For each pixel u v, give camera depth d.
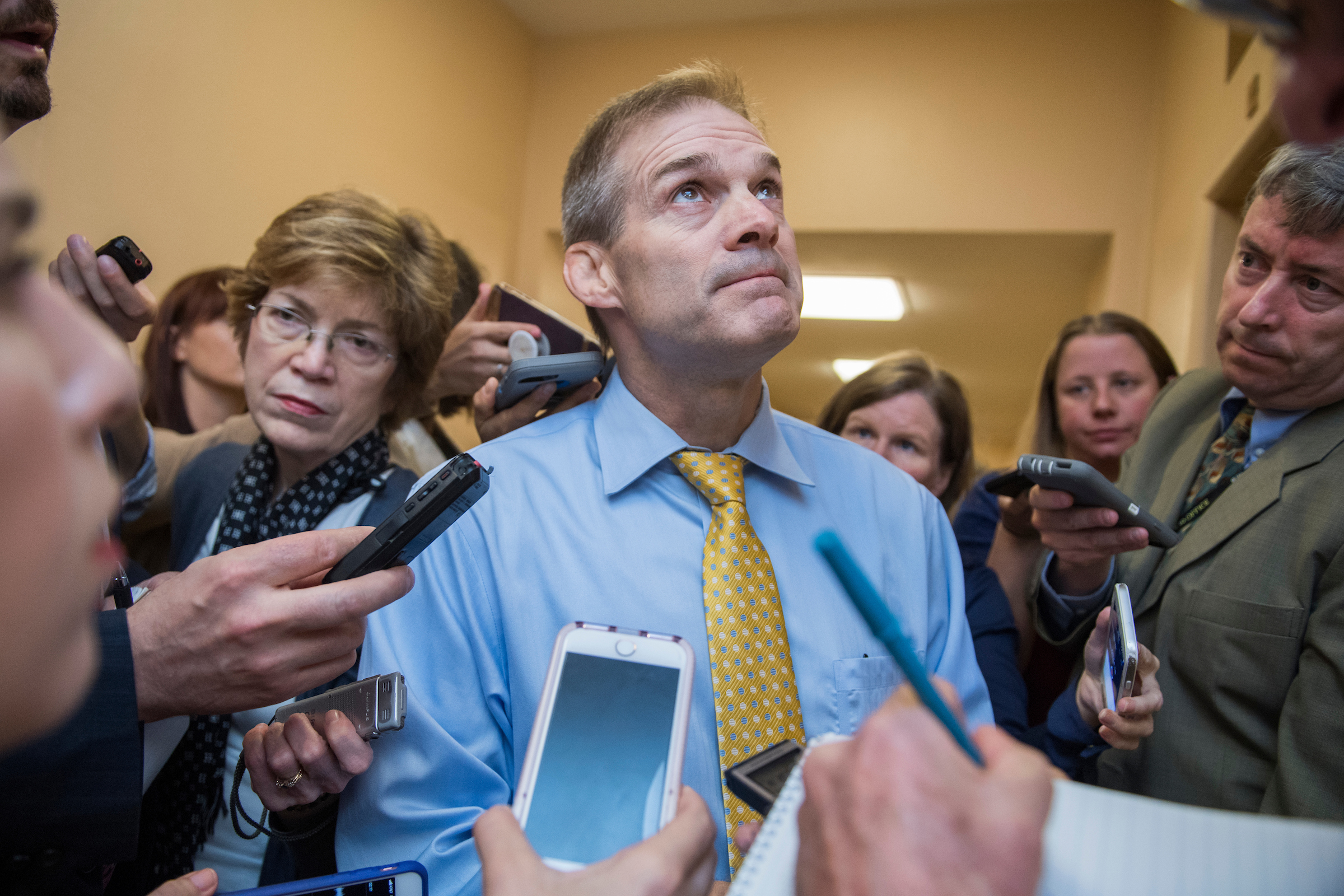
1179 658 1.24
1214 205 3.02
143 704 0.77
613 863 0.51
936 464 2.02
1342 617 1.05
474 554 0.98
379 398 1.48
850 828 0.41
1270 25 0.41
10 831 0.71
